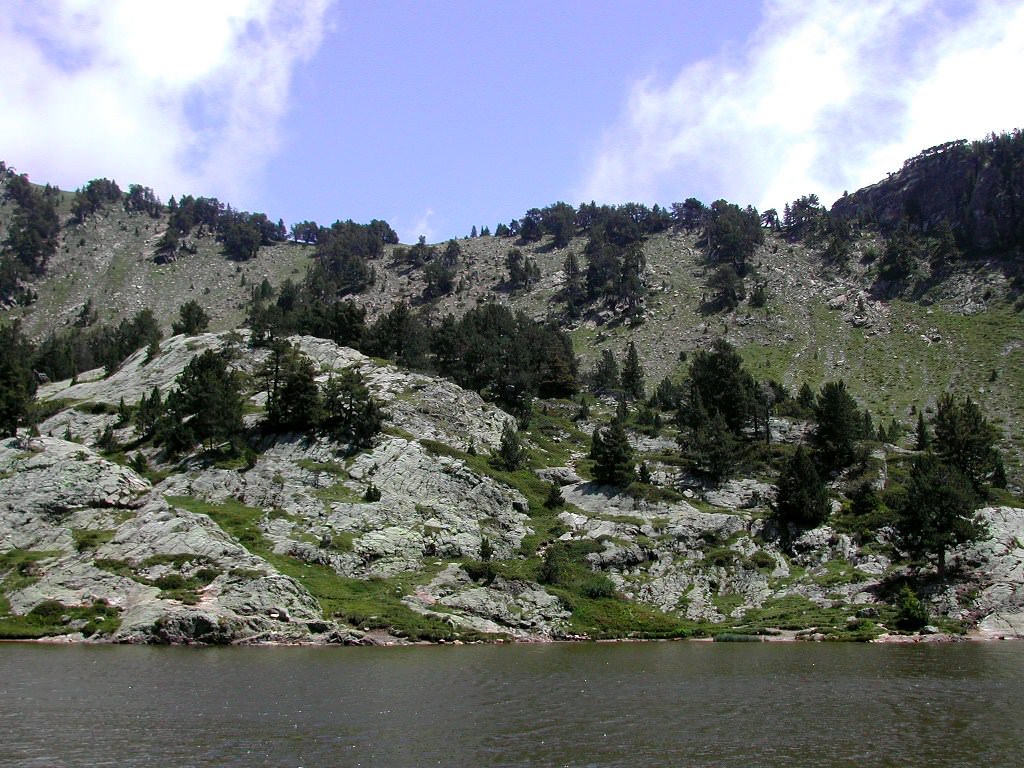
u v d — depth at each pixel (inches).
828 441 5472.4
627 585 4227.4
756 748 1657.2
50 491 3971.5
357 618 3363.7
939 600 3823.8
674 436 6501.0
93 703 1978.3
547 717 1913.1
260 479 4648.1
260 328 7150.6
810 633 3570.4
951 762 1569.9
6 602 3262.8
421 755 1594.5
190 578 3383.4
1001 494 5123.0
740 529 4655.5
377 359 7017.7
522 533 4670.3
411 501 4645.7
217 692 2132.1
